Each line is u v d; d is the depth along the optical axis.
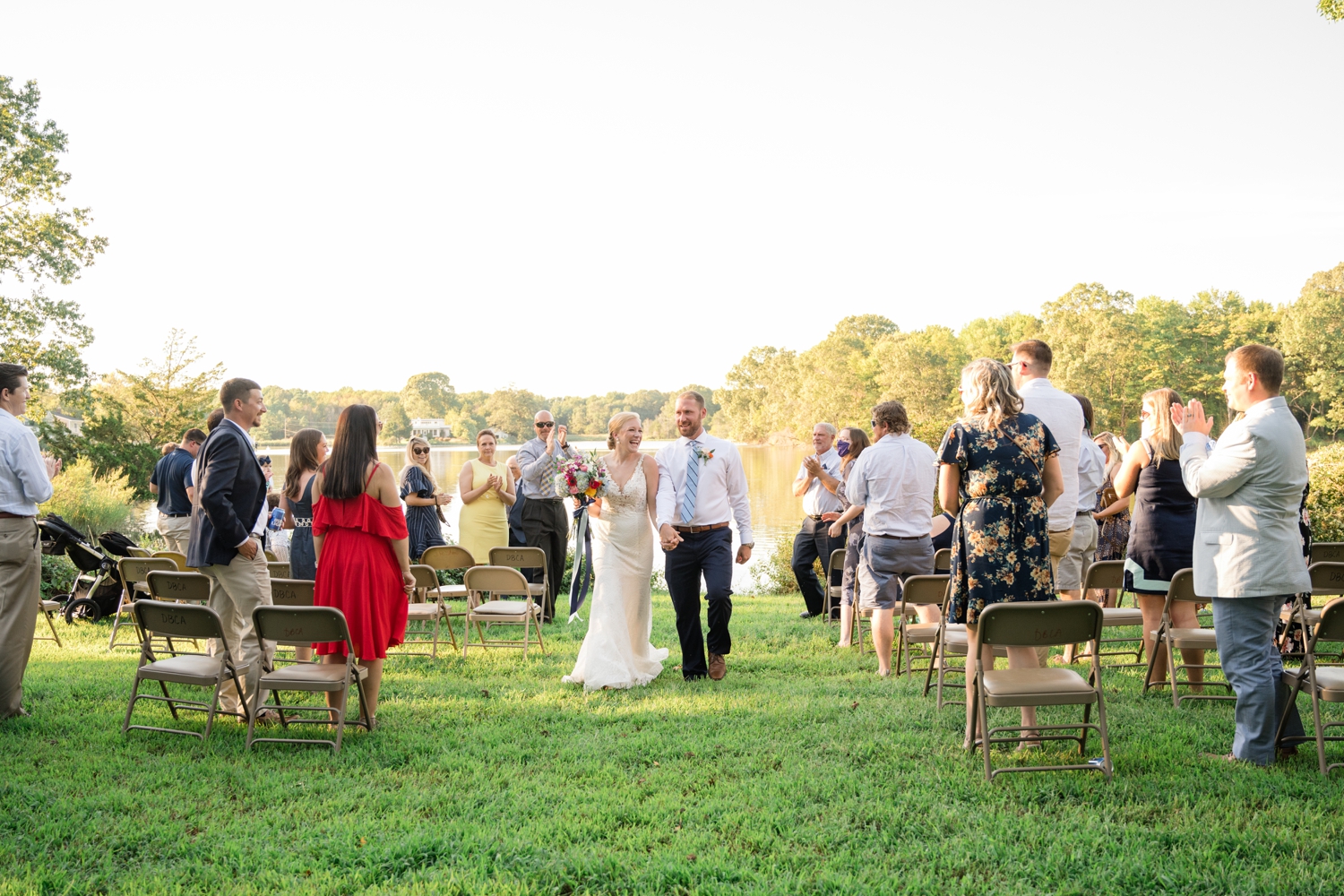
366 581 4.80
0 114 25.75
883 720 4.87
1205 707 5.01
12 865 3.21
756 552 19.20
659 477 6.27
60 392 27.23
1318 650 6.20
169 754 4.46
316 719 5.15
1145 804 3.60
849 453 8.45
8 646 4.99
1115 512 7.06
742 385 131.38
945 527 7.11
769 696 5.59
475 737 4.79
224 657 4.73
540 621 9.22
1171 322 79.94
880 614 6.09
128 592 7.89
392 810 3.73
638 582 6.23
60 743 4.67
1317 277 75.62
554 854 3.25
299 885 3.06
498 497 9.70
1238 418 4.01
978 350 93.19
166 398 34.31
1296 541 3.89
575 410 179.38
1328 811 3.48
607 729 4.91
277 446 94.31
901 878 3.08
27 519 5.03
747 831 3.46
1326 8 11.30
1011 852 3.21
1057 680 3.99
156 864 3.27
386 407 154.25
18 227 26.02
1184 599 5.02
